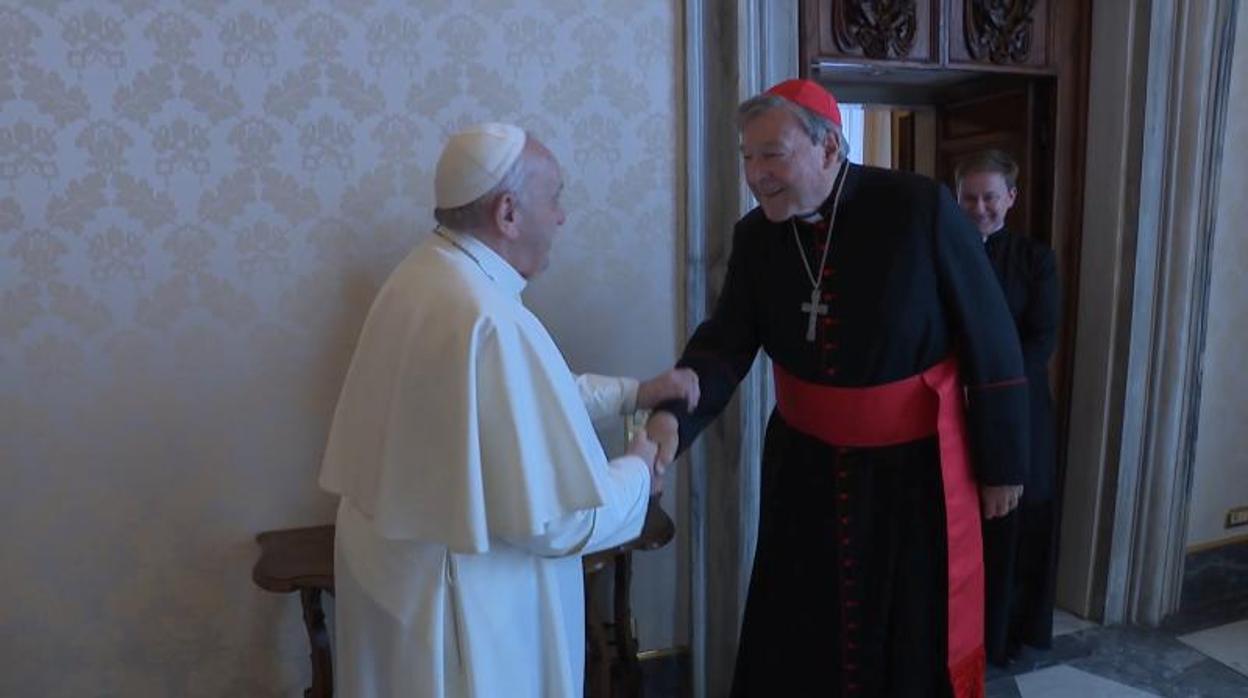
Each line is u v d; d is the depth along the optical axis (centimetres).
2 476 194
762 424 243
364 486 146
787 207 181
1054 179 287
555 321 227
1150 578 303
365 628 154
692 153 229
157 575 207
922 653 194
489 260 146
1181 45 270
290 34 200
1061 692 264
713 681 254
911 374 186
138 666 209
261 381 208
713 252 235
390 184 210
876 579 193
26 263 190
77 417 197
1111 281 286
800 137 173
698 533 245
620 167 227
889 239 180
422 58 209
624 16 222
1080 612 311
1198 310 288
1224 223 301
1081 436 302
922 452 189
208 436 206
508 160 143
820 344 189
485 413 137
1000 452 184
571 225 225
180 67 194
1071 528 310
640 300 233
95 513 201
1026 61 275
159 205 196
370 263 211
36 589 200
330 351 211
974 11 265
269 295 206
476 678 143
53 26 186
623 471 154
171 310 200
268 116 201
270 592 207
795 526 202
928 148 327
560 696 153
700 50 227
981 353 182
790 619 205
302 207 205
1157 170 277
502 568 147
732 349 202
